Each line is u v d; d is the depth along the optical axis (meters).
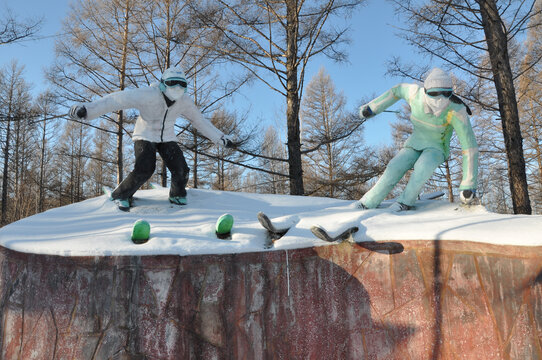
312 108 19.73
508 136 7.36
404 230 3.41
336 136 9.71
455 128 4.34
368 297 3.36
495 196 26.45
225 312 3.25
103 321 3.17
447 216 3.93
